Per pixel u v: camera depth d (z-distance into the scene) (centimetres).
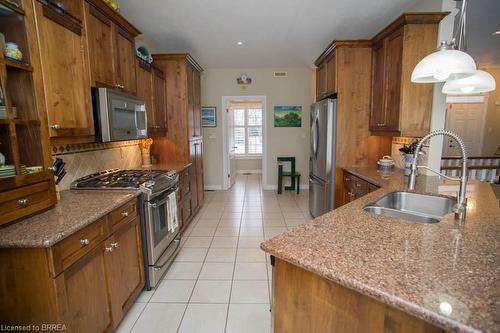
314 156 379
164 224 253
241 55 460
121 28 238
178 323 189
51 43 157
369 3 284
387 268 89
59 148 207
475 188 211
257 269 260
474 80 177
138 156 347
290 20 323
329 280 95
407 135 264
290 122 566
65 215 149
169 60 375
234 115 791
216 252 295
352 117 331
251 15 309
